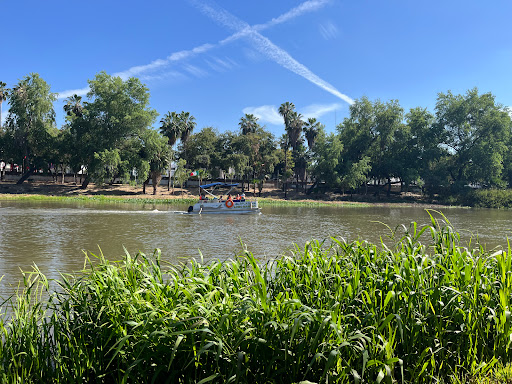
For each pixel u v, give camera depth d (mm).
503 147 69250
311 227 26109
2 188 59719
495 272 5336
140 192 67000
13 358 3682
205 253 14656
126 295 4141
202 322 3396
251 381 3727
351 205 60719
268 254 14609
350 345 3498
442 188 71312
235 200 40438
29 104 62500
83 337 4035
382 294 4555
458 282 4727
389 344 3666
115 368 4094
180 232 21766
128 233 20406
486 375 4039
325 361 3645
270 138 84375
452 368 4363
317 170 72375
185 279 4492
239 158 72438
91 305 4410
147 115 62375
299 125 82250
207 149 78562
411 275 4684
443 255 5363
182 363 3779
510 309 4512
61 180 75062
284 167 82812
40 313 4594
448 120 72875
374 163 75375
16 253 13711
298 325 3398
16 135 62156
